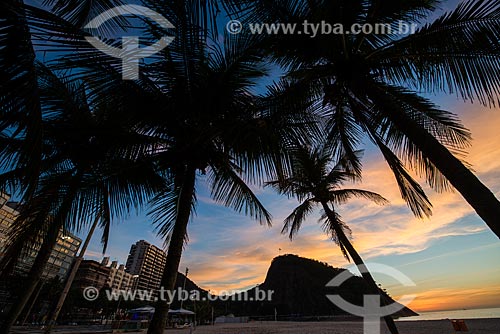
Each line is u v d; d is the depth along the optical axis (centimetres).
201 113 426
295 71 407
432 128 477
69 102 441
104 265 9381
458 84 352
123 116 395
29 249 381
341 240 962
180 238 414
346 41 399
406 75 399
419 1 376
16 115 132
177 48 335
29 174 134
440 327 2233
